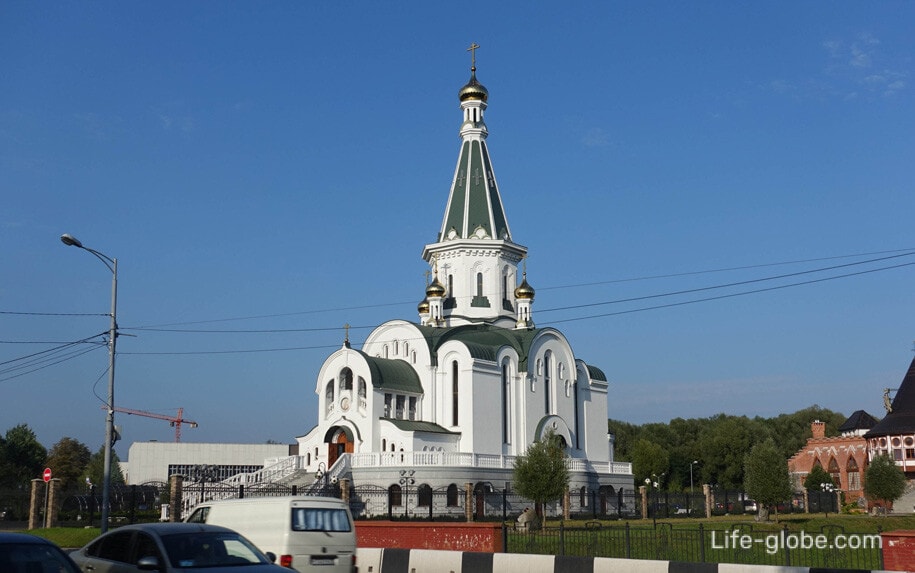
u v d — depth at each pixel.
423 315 94.62
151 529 20.58
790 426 173.62
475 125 95.94
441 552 32.16
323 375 82.06
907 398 108.88
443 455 74.44
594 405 94.38
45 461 140.00
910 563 26.72
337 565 26.11
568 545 42.94
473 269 92.81
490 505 76.75
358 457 75.44
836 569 25.36
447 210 95.19
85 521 63.09
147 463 137.38
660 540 42.41
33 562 17.30
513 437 84.44
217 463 139.62
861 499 107.00
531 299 92.75
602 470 90.19
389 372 81.62
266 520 26.11
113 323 44.41
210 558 19.80
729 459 146.25
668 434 167.38
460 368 82.38
